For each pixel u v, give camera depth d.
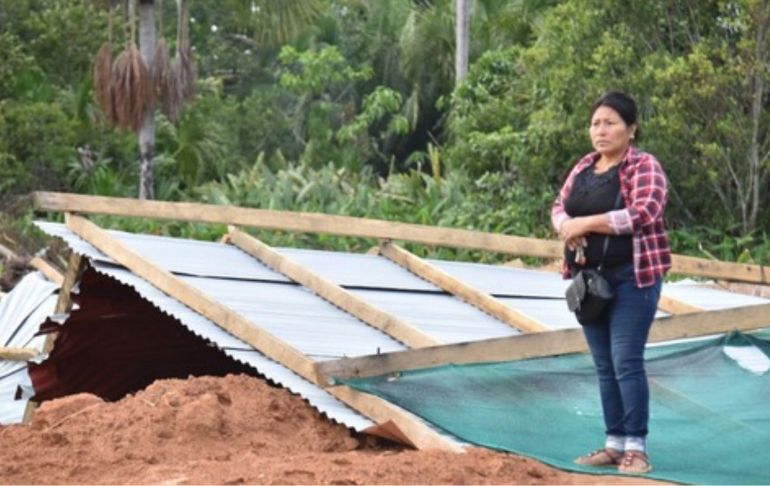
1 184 32.41
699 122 24.69
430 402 8.16
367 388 8.15
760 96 24.03
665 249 7.09
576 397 8.55
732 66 23.89
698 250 24.69
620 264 7.04
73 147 35.12
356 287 11.18
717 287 14.42
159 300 10.10
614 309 7.08
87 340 12.50
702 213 25.55
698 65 23.86
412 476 6.50
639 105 25.17
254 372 12.55
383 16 47.47
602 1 25.50
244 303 10.14
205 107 41.41
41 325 12.04
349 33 47.56
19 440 7.47
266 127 45.28
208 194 32.25
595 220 6.98
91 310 12.15
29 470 6.92
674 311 11.38
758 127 24.22
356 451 7.82
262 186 31.30
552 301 11.61
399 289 11.42
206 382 8.37
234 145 43.28
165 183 35.44
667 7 25.27
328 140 43.75
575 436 7.88
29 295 14.37
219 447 7.50
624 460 7.07
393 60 47.25
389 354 8.33
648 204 6.96
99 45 38.09
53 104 34.19
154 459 7.13
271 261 11.43
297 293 10.77
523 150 26.73
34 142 33.66
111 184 34.00
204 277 10.77
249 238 11.84
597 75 25.03
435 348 8.45
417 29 45.03
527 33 36.47
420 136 47.53
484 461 6.84
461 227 27.30
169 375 13.02
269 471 6.54
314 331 9.64
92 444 7.34
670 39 25.69
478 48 42.41
